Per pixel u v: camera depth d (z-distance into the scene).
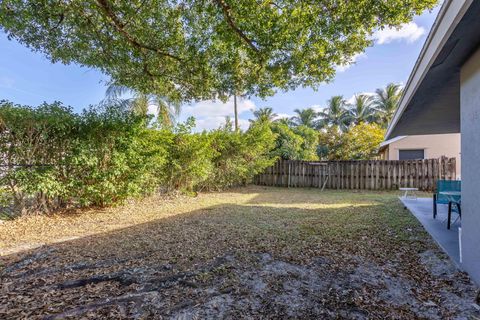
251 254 3.49
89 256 3.50
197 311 2.22
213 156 9.92
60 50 5.72
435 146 14.08
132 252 3.63
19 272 3.03
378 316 2.15
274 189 12.01
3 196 5.10
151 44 5.54
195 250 3.68
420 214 5.80
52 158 5.58
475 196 2.69
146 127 7.00
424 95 3.96
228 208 7.02
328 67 5.16
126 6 4.60
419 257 3.39
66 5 4.48
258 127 11.80
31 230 4.81
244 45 5.03
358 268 3.06
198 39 5.56
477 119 2.65
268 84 6.06
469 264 2.82
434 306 2.29
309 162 12.64
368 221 5.34
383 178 11.59
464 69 2.92
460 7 1.87
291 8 4.25
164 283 2.72
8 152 5.09
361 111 26.05
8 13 4.54
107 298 2.44
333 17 4.20
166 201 8.03
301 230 4.67
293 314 2.18
